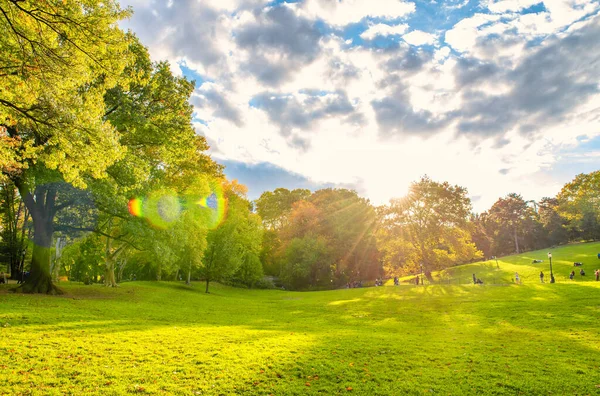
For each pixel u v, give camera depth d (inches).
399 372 453.1
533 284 1676.9
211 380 387.2
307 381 404.2
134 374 389.4
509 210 4411.9
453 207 2237.9
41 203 1013.2
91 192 936.3
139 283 1836.9
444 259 2241.6
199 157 1642.5
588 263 2236.7
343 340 637.3
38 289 995.9
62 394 325.1
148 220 1098.7
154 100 1007.0
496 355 553.3
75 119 507.8
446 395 380.5
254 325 818.2
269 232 3577.8
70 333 550.3
